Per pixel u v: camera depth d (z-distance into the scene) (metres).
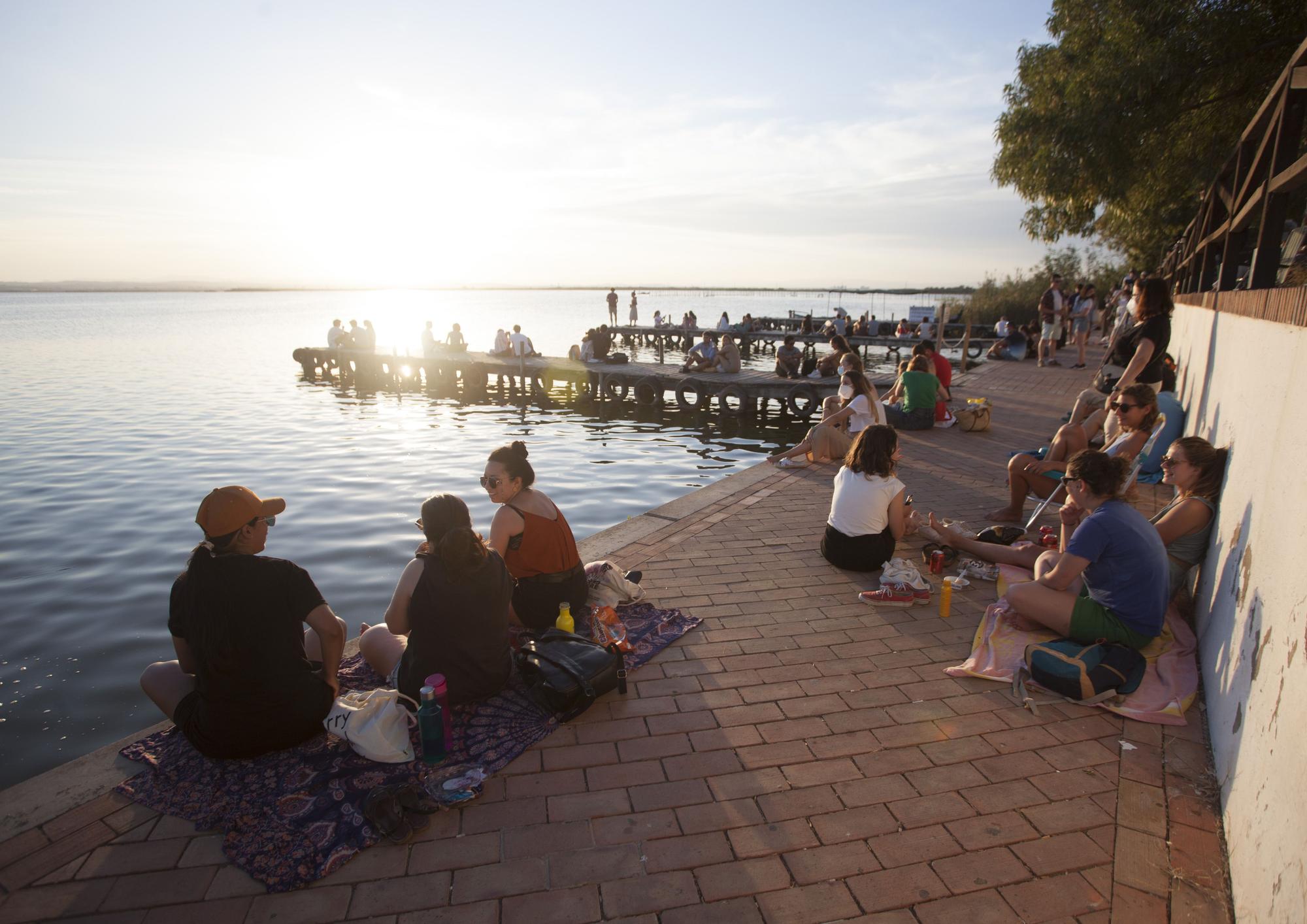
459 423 18.64
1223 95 13.88
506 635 3.57
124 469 12.93
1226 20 12.87
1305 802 1.88
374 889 2.45
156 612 6.85
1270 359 3.58
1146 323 6.69
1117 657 3.62
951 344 31.53
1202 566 4.26
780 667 3.92
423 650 3.39
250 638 2.90
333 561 8.26
